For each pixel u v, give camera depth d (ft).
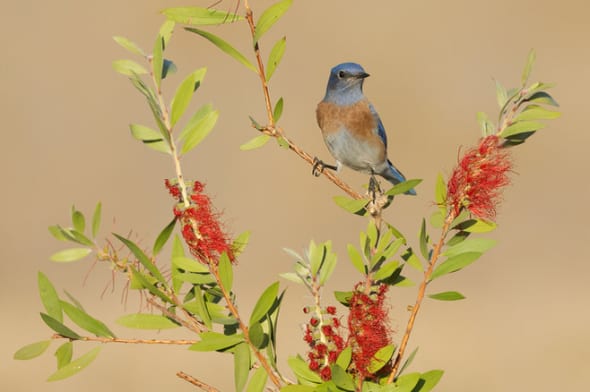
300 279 12.79
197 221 12.71
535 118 13.79
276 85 80.59
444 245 13.55
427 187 72.49
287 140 14.70
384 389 12.27
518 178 73.36
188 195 12.84
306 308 12.62
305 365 12.53
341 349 12.39
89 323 12.59
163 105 12.88
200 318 13.08
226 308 12.76
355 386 11.97
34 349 12.38
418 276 57.31
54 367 44.04
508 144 14.01
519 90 14.01
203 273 12.73
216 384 40.70
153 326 12.71
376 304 12.61
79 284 59.06
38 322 51.60
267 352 12.80
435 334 48.01
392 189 13.79
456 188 13.39
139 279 12.61
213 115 12.99
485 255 63.21
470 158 13.44
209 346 12.35
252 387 12.43
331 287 53.62
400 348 12.69
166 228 12.75
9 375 42.80
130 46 13.12
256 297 55.83
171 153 12.90
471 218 13.48
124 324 12.66
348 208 13.98
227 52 14.10
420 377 12.35
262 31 14.01
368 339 12.39
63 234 12.71
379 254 12.82
